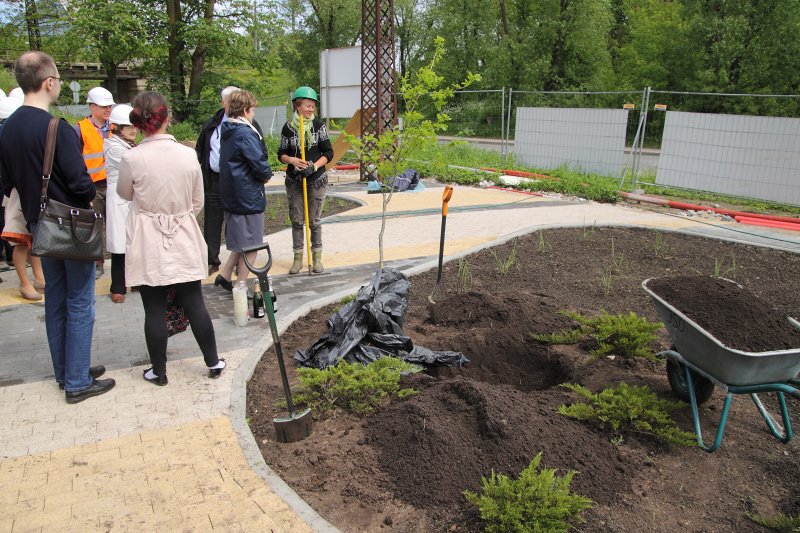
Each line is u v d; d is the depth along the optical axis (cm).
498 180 1504
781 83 2900
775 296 678
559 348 516
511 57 3881
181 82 2958
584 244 902
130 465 362
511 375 509
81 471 356
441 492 331
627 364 488
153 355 450
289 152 712
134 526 311
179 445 382
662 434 379
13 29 2886
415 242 923
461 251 840
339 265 792
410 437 368
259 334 558
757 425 415
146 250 424
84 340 434
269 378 479
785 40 2850
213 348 465
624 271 769
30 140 395
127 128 615
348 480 349
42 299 659
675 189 1415
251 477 350
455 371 500
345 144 1550
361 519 319
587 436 380
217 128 691
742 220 1100
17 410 425
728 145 1284
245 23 2902
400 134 598
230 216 594
